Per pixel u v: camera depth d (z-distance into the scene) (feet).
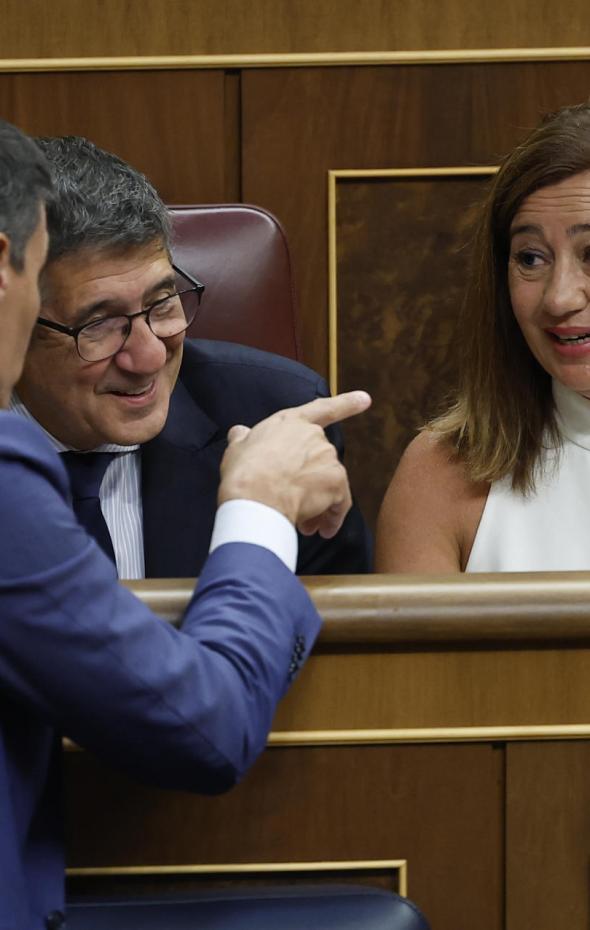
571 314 21.07
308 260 30.68
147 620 12.67
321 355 30.96
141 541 21.74
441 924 15.23
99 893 15.16
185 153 30.32
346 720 14.83
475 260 22.68
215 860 15.06
